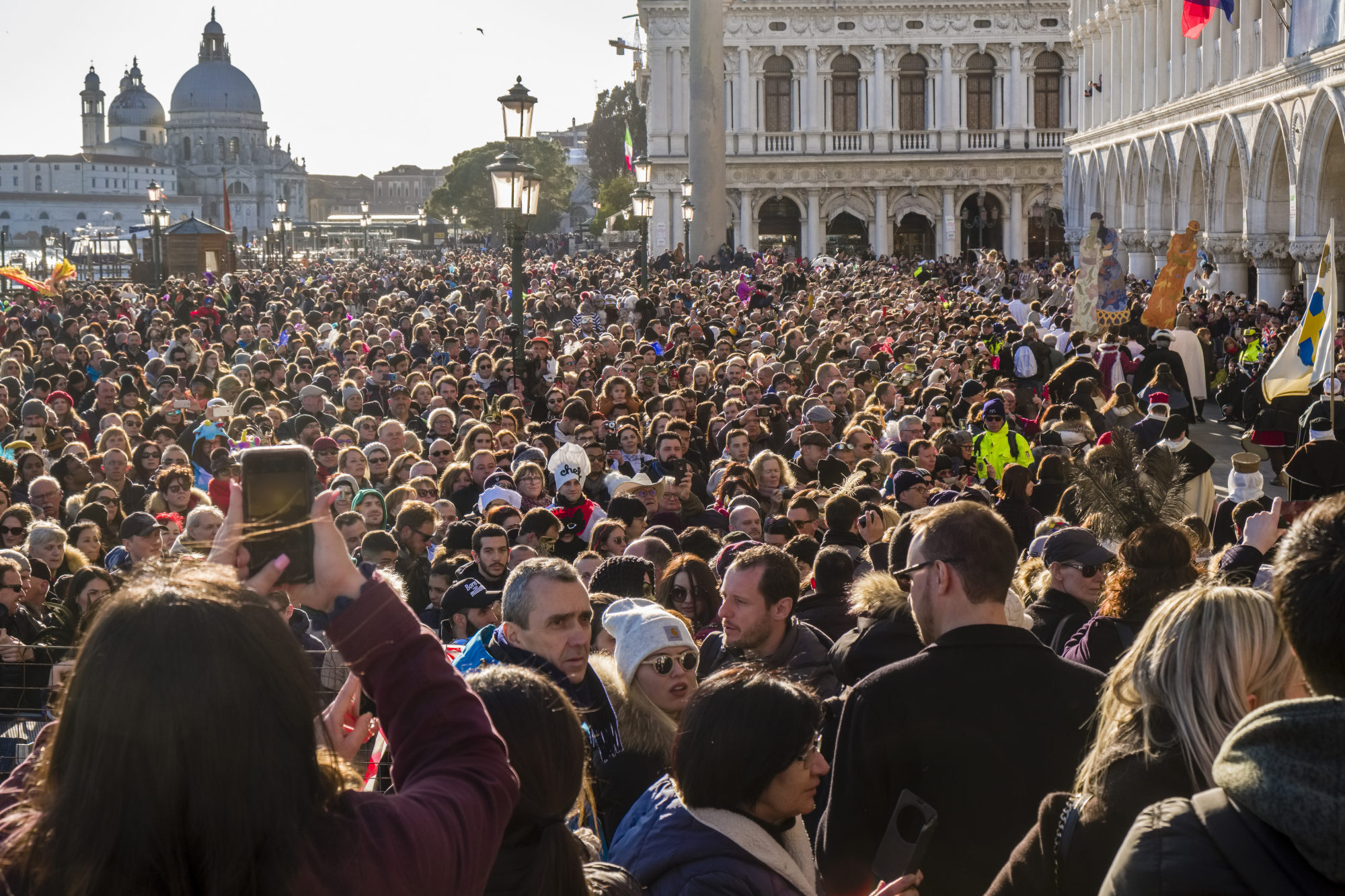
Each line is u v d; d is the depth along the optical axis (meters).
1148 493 9.12
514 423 18.64
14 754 6.88
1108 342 27.09
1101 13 62.53
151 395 23.02
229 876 2.43
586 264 78.62
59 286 53.53
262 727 2.47
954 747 4.79
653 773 5.96
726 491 13.64
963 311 39.19
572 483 13.21
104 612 2.51
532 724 3.83
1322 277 16.05
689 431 17.09
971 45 86.62
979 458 16.05
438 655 2.97
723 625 7.26
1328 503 3.02
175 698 2.39
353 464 14.86
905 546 7.08
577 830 4.81
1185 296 40.31
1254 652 3.99
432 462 16.06
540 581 5.95
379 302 45.94
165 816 2.39
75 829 2.39
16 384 22.27
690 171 63.69
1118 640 6.34
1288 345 16.50
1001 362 26.75
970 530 5.05
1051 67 87.00
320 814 2.59
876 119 87.12
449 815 2.75
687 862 4.40
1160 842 2.70
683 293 44.56
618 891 4.10
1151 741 4.03
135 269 67.69
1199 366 29.67
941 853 4.80
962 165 87.00
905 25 86.31
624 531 10.51
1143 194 56.94
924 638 5.26
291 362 28.66
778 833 4.67
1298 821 2.47
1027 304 41.62
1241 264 45.16
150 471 15.84
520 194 21.45
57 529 11.26
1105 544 8.61
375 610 2.91
